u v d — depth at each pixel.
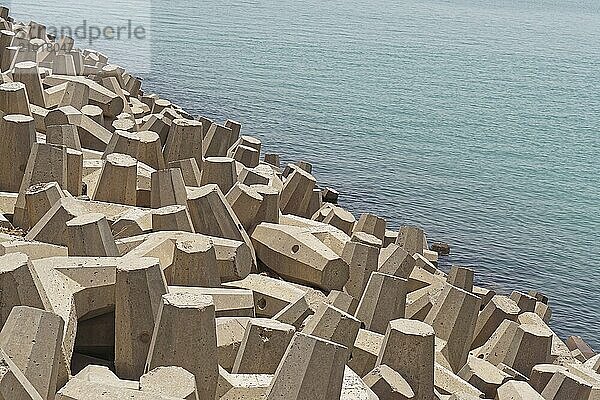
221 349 7.81
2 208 10.55
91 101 16.20
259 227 11.32
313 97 34.78
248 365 7.61
